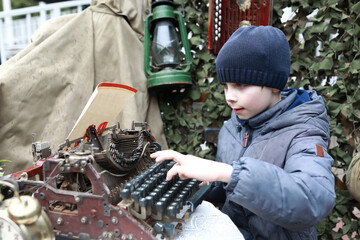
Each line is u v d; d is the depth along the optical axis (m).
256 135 1.32
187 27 2.13
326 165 1.00
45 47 1.72
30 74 1.63
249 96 1.18
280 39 1.15
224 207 1.42
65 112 1.74
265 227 1.20
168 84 1.95
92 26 1.95
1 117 1.55
